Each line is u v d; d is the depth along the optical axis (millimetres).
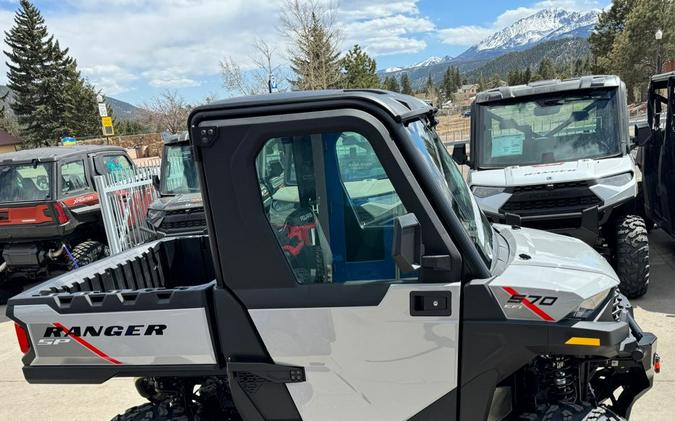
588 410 2164
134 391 4391
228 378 2186
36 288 2498
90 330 2221
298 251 2104
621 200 4957
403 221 1783
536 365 2359
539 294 1965
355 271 2096
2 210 7445
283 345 2115
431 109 2428
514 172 5445
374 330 2043
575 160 5570
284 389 2158
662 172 6047
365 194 2045
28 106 55969
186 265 3465
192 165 8352
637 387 2434
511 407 2275
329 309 2055
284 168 2057
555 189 5051
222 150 2021
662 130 6281
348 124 1969
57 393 4430
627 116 5820
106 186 7895
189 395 2566
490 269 2105
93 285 2729
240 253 2088
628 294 5051
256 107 2010
